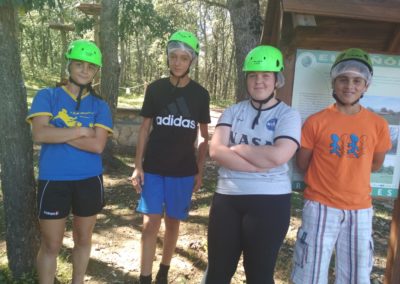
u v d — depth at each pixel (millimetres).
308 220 2373
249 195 2148
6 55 2623
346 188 2281
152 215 2781
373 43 2623
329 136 2309
